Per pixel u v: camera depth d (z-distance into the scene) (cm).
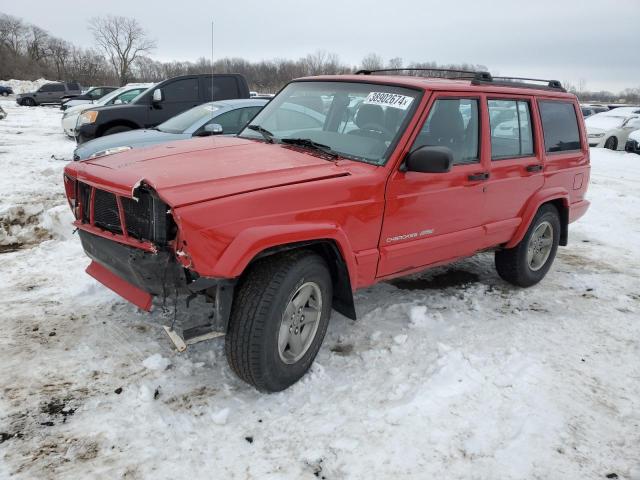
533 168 468
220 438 279
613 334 428
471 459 272
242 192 288
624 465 277
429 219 385
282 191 298
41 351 351
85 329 382
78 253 539
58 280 470
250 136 422
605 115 1980
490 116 425
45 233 588
